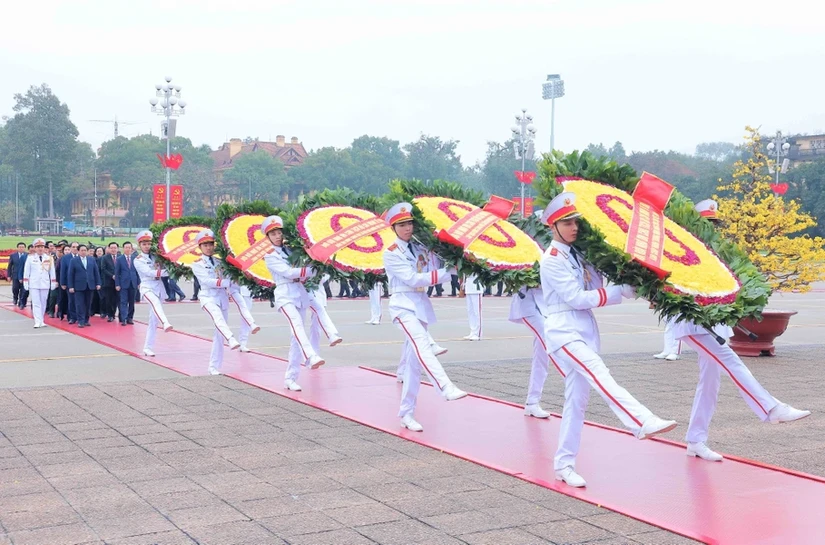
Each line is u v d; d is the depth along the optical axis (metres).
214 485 6.72
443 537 5.52
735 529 5.64
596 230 6.65
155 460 7.50
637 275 6.61
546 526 5.73
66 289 21.34
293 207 11.21
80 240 76.69
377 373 12.59
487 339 17.70
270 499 6.35
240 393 10.95
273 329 19.56
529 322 9.14
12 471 7.14
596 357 6.69
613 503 6.21
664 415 9.55
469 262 8.73
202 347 16.00
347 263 10.45
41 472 7.11
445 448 7.91
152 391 11.06
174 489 6.61
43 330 19.73
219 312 12.53
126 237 92.19
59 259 22.58
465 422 9.09
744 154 65.12
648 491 6.54
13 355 15.04
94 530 5.68
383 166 106.31
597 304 6.71
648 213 7.40
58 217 113.62
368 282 10.52
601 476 6.96
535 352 9.20
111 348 16.08
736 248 7.42
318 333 12.88
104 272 21.34
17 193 121.88
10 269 27.39
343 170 104.19
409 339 8.78
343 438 8.40
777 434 8.62
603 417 9.45
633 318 22.92
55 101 119.19
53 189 121.38
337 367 13.27
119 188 114.56
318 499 6.35
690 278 6.76
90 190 118.62
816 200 57.78
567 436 6.79
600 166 7.80
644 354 15.04
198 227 15.59
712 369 7.38
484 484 6.77
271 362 13.87
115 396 10.68
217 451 7.83
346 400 10.37
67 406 9.99
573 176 7.73
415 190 10.09
